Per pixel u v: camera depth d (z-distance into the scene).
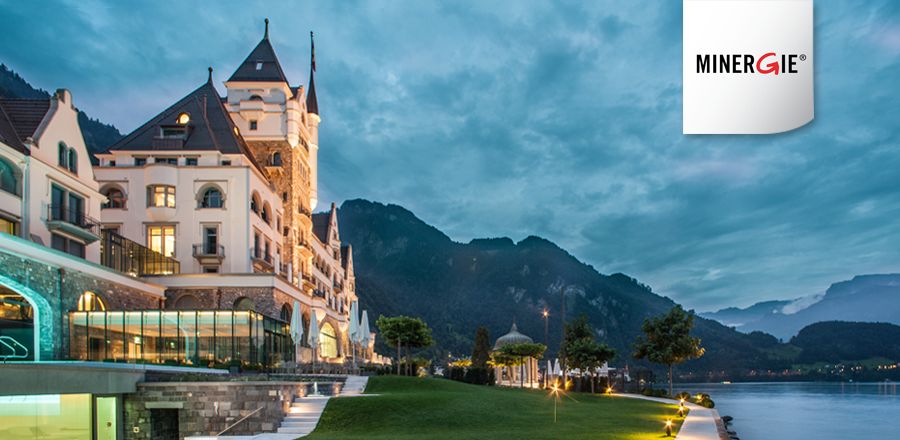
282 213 74.50
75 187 46.78
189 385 33.16
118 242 52.84
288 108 76.56
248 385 33.12
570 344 74.25
